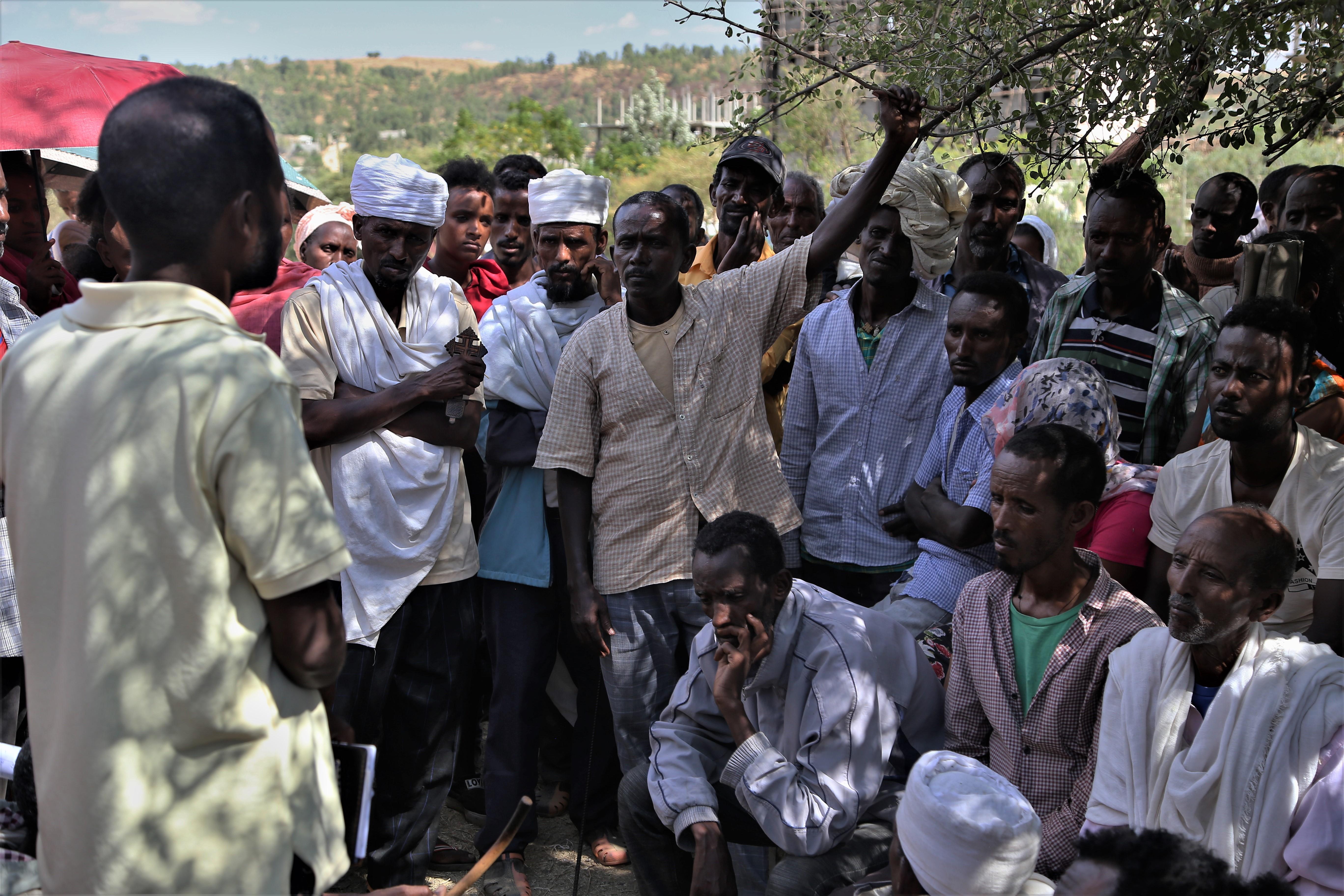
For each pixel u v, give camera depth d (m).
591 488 3.73
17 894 2.19
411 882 3.72
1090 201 4.23
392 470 3.50
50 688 1.86
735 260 4.16
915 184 3.88
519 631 3.81
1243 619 2.41
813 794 2.83
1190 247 5.65
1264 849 2.31
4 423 1.92
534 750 3.84
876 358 3.93
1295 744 2.32
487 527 3.89
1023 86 3.68
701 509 3.58
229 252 1.93
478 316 4.80
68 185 6.59
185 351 1.79
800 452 4.07
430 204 3.55
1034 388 3.33
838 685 2.92
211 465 1.77
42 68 4.66
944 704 3.17
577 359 3.68
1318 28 3.67
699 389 3.58
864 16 3.93
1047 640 2.87
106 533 1.77
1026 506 2.76
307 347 3.54
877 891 2.67
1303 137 4.15
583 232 4.04
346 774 2.15
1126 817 2.51
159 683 1.79
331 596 1.97
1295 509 2.95
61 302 4.44
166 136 1.84
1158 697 2.53
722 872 2.84
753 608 2.89
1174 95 3.66
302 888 2.02
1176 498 3.13
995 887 2.20
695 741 3.18
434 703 3.65
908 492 3.73
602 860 3.98
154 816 1.80
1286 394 2.85
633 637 3.63
